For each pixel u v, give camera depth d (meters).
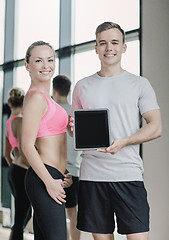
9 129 3.57
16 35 4.42
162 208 2.80
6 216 4.25
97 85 2.03
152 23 2.91
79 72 3.59
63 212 1.84
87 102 2.03
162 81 2.83
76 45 3.62
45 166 1.86
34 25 4.16
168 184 2.76
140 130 1.93
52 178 1.79
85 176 2.01
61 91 3.14
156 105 1.99
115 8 3.26
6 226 4.22
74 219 2.96
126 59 3.13
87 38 3.53
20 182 3.38
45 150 1.88
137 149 2.00
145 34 2.96
